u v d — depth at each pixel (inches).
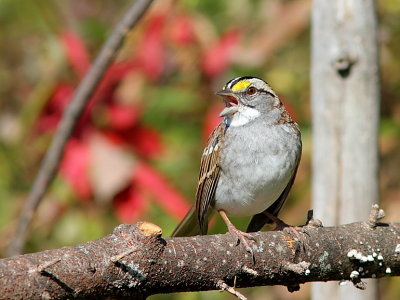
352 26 363.9
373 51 365.4
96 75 380.5
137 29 440.8
